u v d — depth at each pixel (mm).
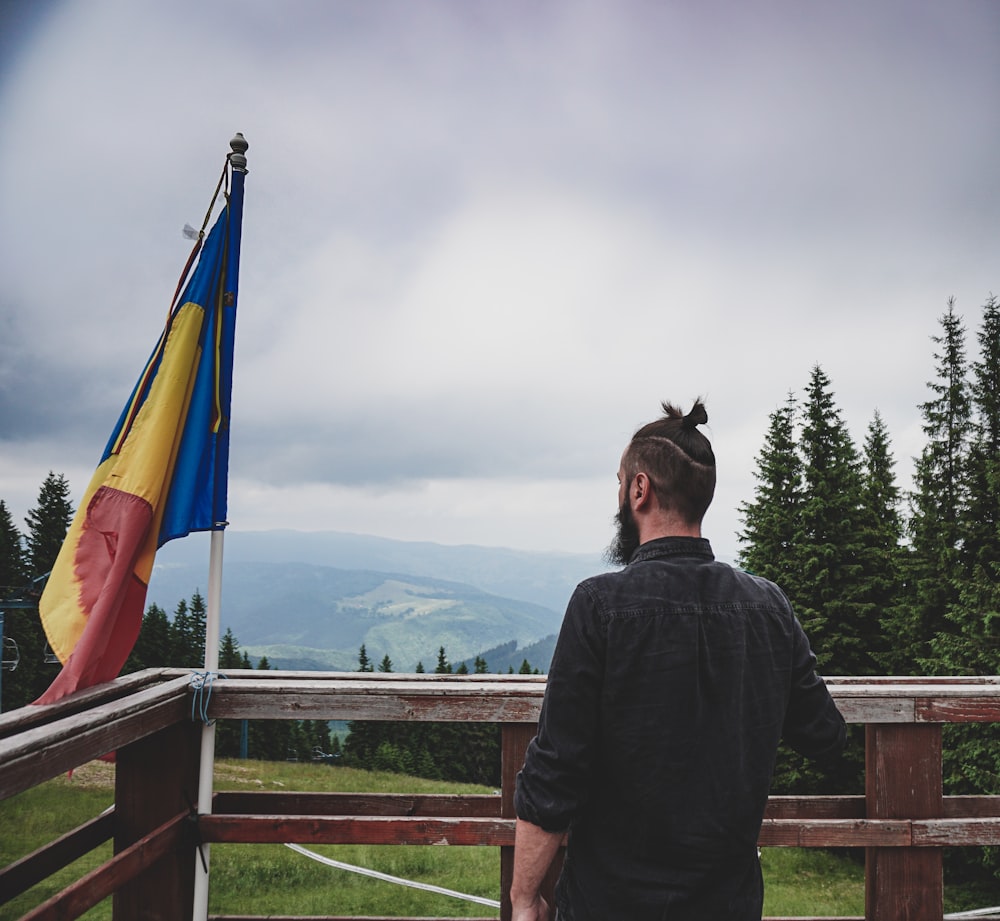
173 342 2736
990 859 18516
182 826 2477
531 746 1528
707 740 1480
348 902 11594
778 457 28719
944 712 2465
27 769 1729
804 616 24703
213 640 2631
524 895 1487
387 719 2510
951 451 23453
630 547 1758
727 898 1480
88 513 2621
